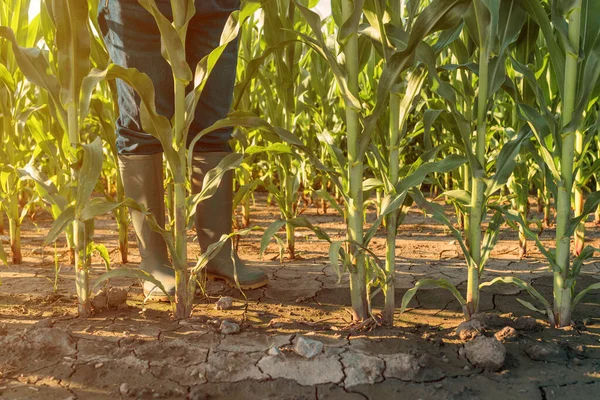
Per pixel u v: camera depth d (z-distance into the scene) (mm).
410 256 2793
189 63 1965
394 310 1900
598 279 2246
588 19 1543
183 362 1429
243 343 1562
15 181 2564
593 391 1285
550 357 1479
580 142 1990
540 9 1548
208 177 1722
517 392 1284
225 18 1948
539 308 1924
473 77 2797
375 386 1313
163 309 1870
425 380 1345
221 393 1268
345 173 1707
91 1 2211
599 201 1607
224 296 2055
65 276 2344
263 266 2559
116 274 1611
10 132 2488
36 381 1312
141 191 1966
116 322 1726
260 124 1659
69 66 1651
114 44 1863
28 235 3398
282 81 2383
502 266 2539
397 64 1494
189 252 2777
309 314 1854
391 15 1649
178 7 1557
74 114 1690
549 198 3463
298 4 1533
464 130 1646
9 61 2424
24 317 1777
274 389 1293
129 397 1242
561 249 1676
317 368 1400
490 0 1510
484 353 1416
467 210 2365
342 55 2084
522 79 2129
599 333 1655
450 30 1689
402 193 1598
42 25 2314
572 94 1576
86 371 1369
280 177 2824
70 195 2010
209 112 2018
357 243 1575
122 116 1945
